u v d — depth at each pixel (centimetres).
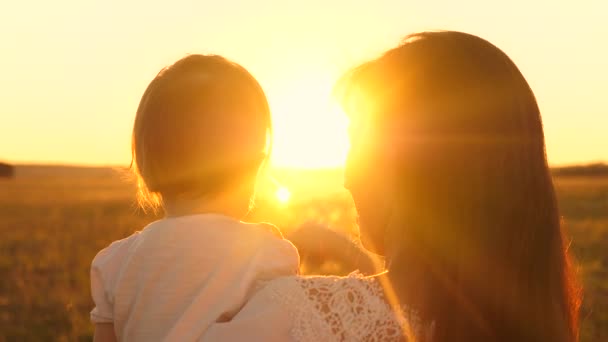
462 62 141
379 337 135
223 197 180
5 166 10662
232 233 168
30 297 1159
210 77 181
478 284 136
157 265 166
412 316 137
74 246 1961
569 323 146
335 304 138
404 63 143
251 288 159
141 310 165
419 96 141
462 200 137
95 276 182
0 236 2216
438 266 136
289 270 165
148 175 178
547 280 140
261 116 183
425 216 138
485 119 139
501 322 136
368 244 149
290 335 137
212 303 158
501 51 146
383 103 143
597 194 4119
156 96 179
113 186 7206
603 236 2008
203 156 175
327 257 186
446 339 136
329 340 135
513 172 139
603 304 1034
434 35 146
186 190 177
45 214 3266
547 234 142
